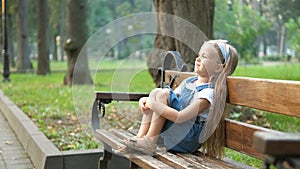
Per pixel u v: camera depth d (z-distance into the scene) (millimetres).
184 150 3354
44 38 22125
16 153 5504
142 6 46156
